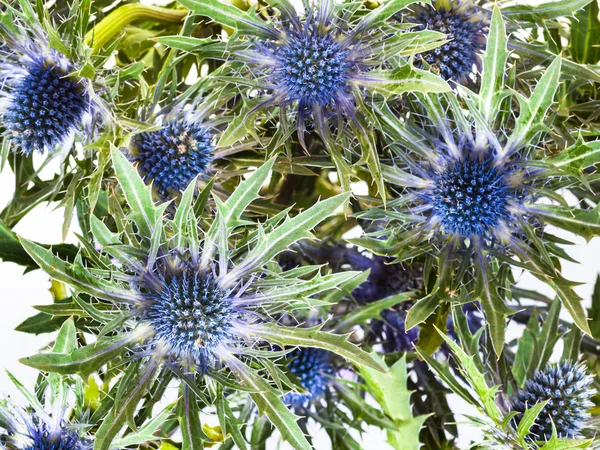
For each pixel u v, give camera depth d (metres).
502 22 0.24
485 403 0.24
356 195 0.26
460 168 0.26
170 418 0.25
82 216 0.26
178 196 0.26
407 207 0.27
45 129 0.25
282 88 0.26
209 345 0.25
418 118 0.26
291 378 0.27
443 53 0.27
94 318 0.24
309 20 0.25
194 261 0.24
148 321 0.24
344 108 0.25
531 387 0.27
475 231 0.26
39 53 0.25
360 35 0.25
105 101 0.25
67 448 0.25
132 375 0.24
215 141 0.27
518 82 0.27
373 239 0.26
